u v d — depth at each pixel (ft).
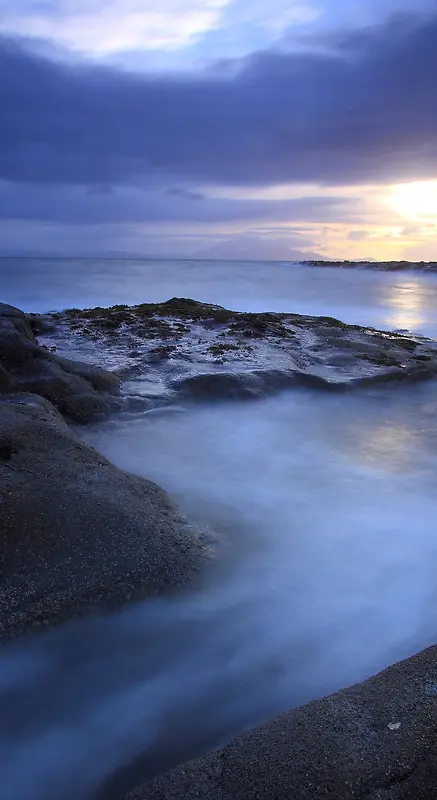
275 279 138.21
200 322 42.14
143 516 14.26
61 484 14.58
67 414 23.11
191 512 17.08
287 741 8.31
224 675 11.13
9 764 9.35
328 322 45.09
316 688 10.83
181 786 7.80
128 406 25.16
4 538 12.51
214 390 27.68
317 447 23.44
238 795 7.58
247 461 21.72
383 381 31.01
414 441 24.41
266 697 10.61
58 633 11.37
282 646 11.85
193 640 11.98
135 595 12.25
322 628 12.39
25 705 10.49
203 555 14.01
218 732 9.90
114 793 8.84
